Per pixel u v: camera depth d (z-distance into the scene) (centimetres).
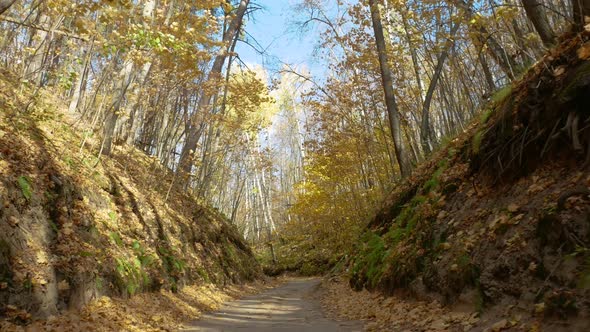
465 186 768
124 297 792
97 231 835
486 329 458
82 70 1222
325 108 1962
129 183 1261
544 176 543
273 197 4634
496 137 670
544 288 430
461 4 833
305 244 3741
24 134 828
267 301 1333
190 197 1845
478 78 1252
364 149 2052
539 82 559
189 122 1738
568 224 432
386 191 1936
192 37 849
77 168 948
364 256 1178
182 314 878
